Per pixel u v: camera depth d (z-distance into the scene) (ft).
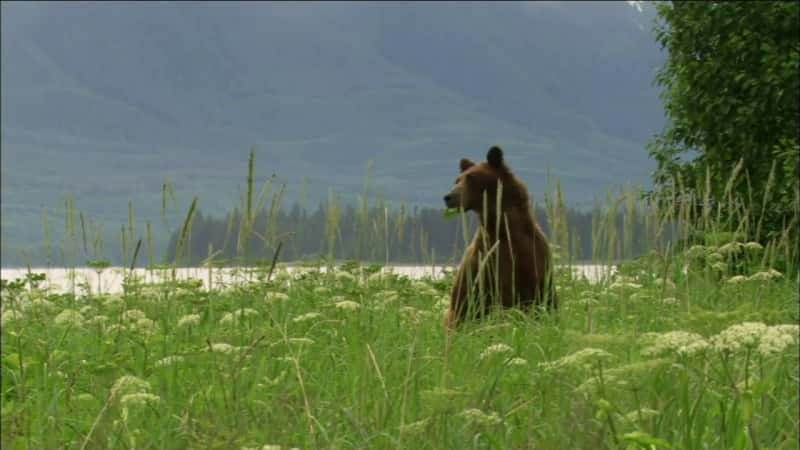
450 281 144.46
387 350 80.53
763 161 212.84
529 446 55.01
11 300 93.04
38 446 56.24
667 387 58.13
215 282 100.37
